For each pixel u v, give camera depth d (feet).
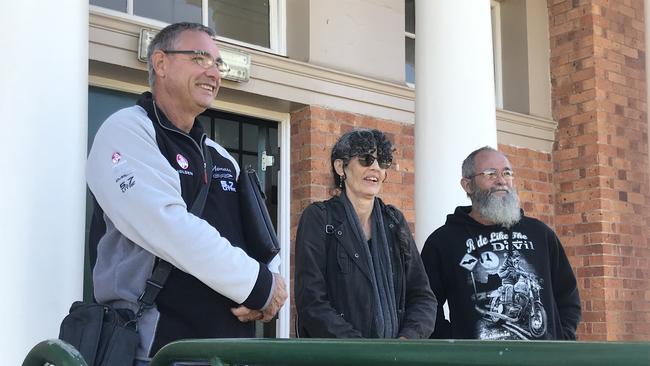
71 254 8.86
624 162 20.06
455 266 9.91
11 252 8.43
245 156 15.83
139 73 13.53
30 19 8.97
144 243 6.25
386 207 9.02
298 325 8.33
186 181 6.74
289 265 15.69
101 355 5.98
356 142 8.62
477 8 13.52
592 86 19.77
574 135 20.06
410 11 19.21
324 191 15.65
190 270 6.18
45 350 4.88
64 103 9.07
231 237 7.04
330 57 16.29
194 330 6.43
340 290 8.23
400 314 8.52
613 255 19.31
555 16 20.80
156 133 6.73
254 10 16.30
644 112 20.80
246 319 6.66
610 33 20.31
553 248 10.28
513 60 20.70
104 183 6.39
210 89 7.23
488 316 9.57
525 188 19.63
